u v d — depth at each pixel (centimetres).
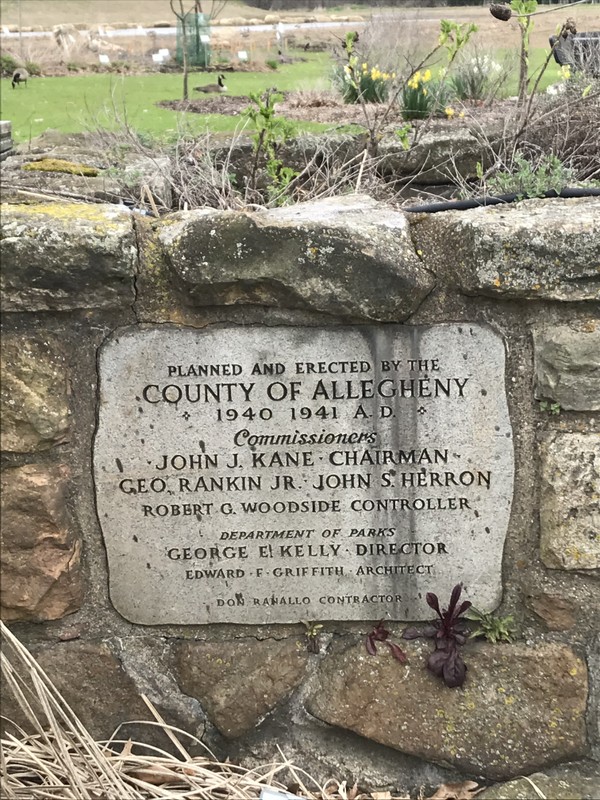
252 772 132
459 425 125
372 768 135
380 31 376
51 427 123
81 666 133
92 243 115
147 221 124
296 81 502
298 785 134
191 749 136
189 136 260
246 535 131
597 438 124
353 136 257
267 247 116
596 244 114
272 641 135
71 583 130
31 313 120
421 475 128
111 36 742
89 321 121
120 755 133
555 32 247
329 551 131
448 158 253
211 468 127
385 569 132
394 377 123
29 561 128
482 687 132
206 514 129
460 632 131
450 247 120
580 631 131
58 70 596
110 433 125
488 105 328
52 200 165
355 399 124
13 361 121
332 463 127
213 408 125
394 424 125
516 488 128
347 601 134
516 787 129
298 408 125
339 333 122
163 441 126
